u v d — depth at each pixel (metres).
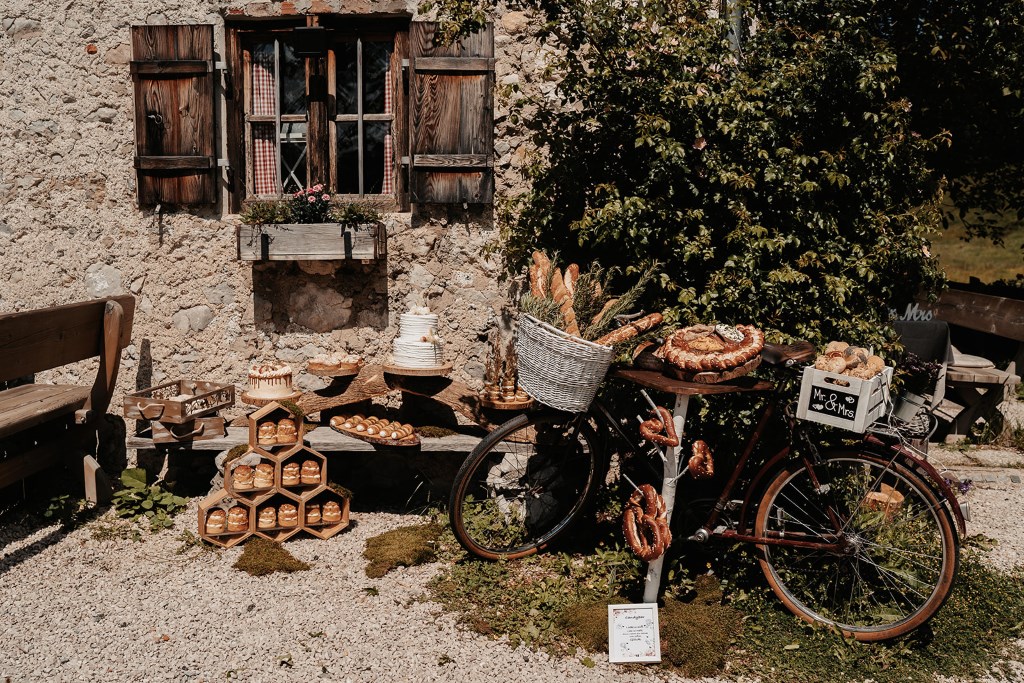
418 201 4.51
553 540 3.82
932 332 5.92
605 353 3.15
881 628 3.11
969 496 4.86
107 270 4.71
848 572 3.38
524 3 3.96
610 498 4.22
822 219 3.92
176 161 4.54
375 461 4.64
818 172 4.01
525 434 3.93
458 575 3.57
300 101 4.77
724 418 4.03
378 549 3.80
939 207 4.20
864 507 3.52
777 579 3.31
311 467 3.96
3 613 3.26
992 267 12.79
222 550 3.86
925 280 4.20
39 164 4.69
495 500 4.06
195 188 4.57
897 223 4.02
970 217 14.05
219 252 4.65
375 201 4.72
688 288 3.95
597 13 3.84
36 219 4.72
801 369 3.20
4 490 4.43
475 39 4.45
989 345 8.41
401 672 2.90
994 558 3.93
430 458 4.58
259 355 4.71
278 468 3.89
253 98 4.76
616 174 4.19
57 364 4.15
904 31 5.21
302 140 4.78
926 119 5.87
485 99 4.45
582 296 3.51
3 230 4.75
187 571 3.64
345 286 4.65
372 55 4.73
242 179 4.78
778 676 2.92
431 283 4.64
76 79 4.62
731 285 3.91
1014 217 13.82
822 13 4.33
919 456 3.12
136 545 3.90
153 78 4.54
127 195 4.66
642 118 3.80
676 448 3.13
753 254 3.86
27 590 3.45
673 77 3.87
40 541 3.94
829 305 4.02
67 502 4.20
